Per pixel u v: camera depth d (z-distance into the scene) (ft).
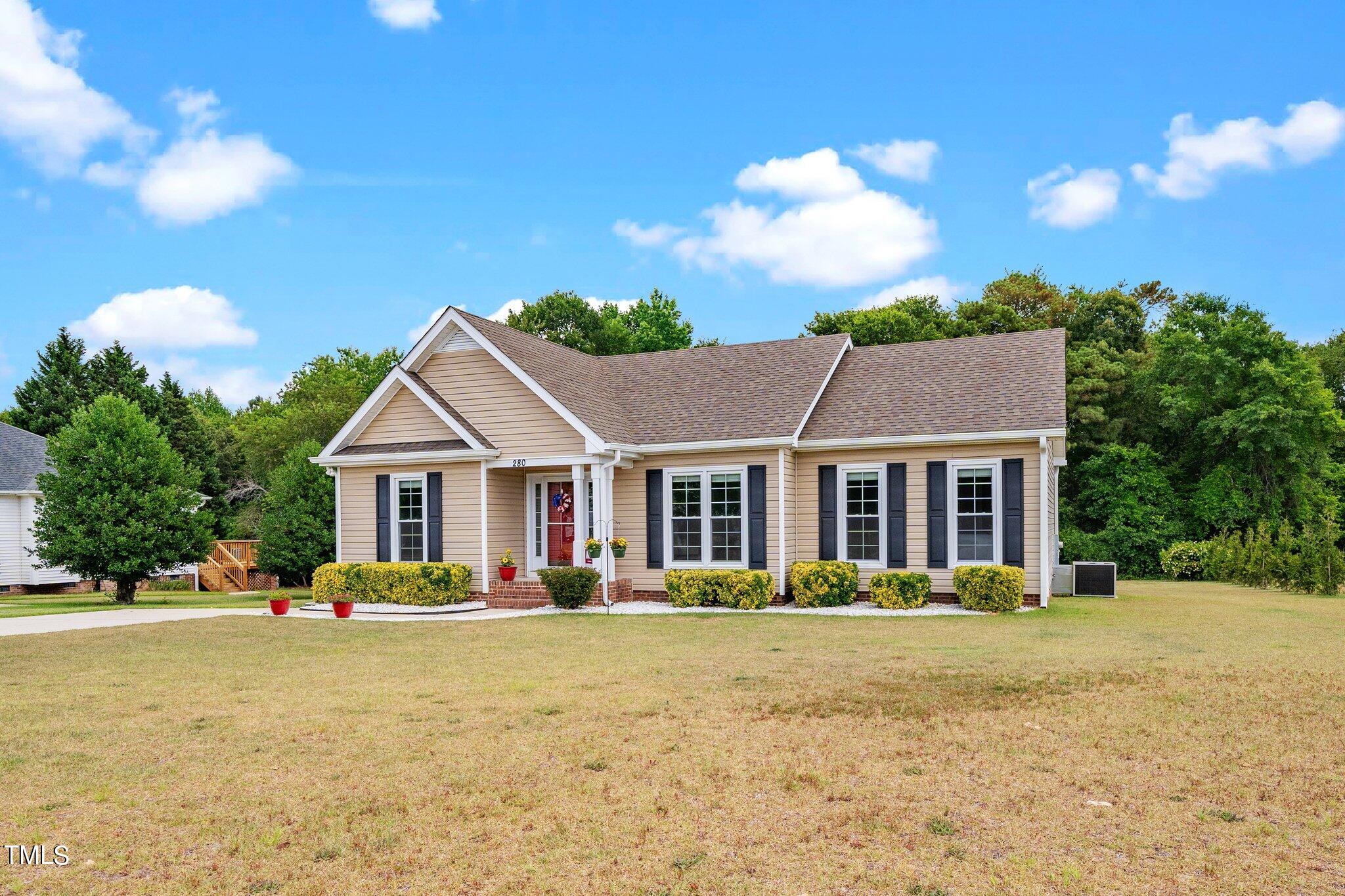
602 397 76.95
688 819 20.03
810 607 63.87
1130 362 132.87
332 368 181.98
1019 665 38.06
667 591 67.41
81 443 81.51
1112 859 17.80
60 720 29.68
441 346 72.18
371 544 72.08
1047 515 62.23
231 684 36.14
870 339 139.64
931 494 64.54
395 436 72.23
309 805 21.15
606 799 21.30
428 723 28.68
